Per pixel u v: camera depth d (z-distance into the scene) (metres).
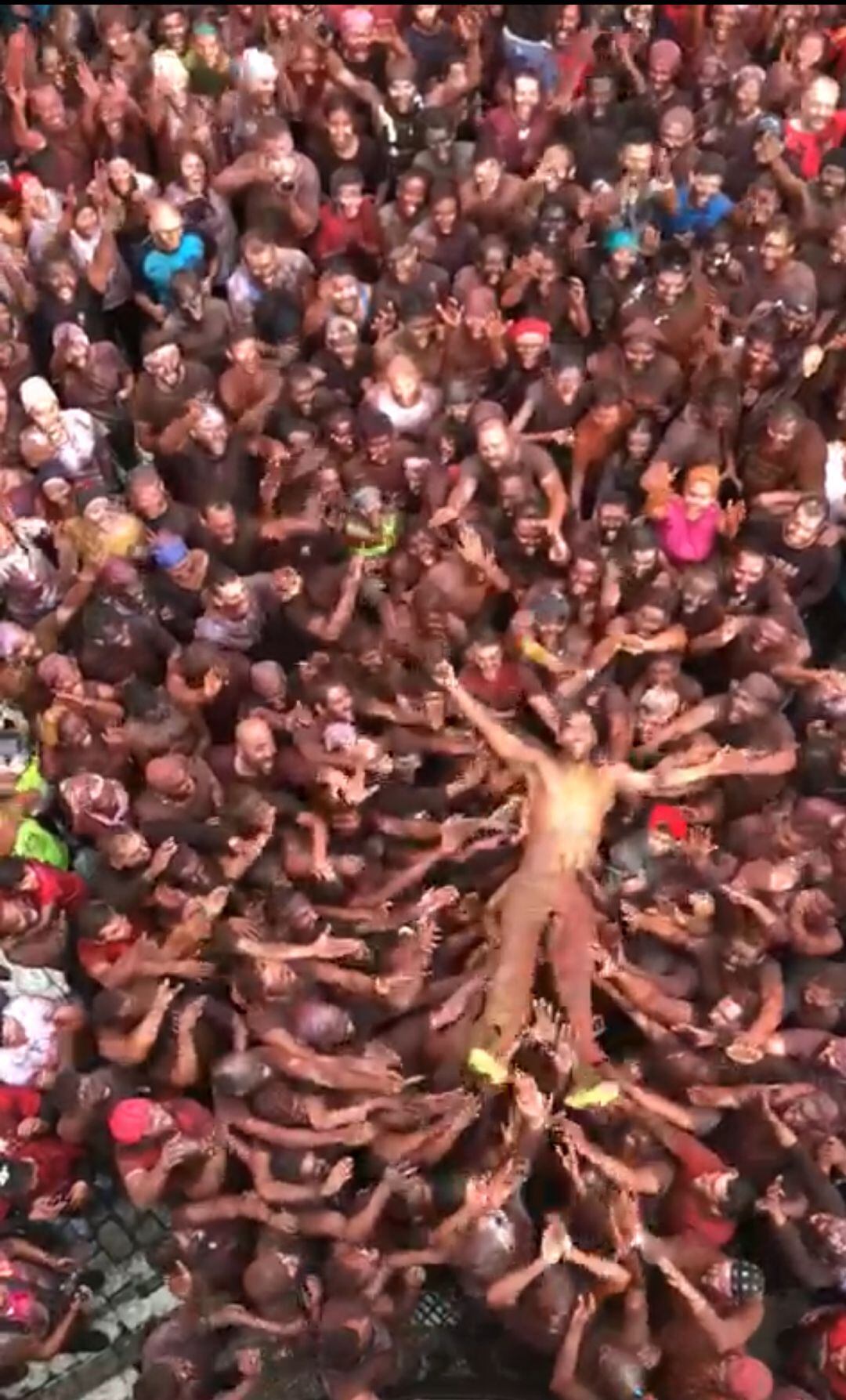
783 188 9.93
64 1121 7.55
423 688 8.72
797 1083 7.40
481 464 8.88
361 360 9.55
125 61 10.62
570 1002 7.89
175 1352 7.17
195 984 7.90
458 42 11.04
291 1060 7.47
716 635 8.56
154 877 7.78
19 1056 7.64
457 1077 7.91
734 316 9.70
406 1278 7.37
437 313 9.48
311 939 7.84
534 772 8.40
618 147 10.61
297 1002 7.68
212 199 10.12
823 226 9.88
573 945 8.00
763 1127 7.41
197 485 9.15
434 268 9.82
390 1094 7.69
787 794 8.39
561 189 10.15
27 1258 7.76
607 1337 7.07
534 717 8.75
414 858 8.51
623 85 11.05
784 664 8.57
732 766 8.20
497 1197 7.20
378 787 8.53
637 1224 7.16
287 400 9.17
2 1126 7.60
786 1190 7.39
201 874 7.93
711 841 8.41
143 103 10.49
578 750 8.27
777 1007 7.53
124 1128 7.17
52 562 8.92
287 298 9.95
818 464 8.98
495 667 8.59
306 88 10.64
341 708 8.27
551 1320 7.12
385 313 9.72
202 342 9.66
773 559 8.87
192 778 8.05
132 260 10.23
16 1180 7.64
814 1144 7.35
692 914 7.95
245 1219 7.36
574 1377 7.03
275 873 8.17
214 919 7.85
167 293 10.21
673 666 8.57
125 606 8.49
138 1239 8.59
